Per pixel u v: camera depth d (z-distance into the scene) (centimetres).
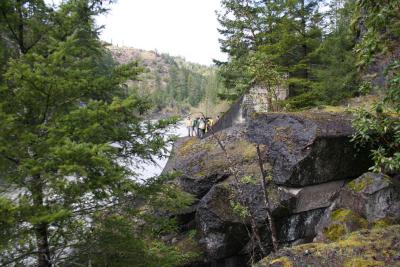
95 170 495
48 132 505
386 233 446
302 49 1588
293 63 1590
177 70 11425
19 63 453
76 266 576
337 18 1599
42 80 455
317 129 836
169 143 616
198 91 8319
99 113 481
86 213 571
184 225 1008
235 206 768
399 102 512
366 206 698
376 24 489
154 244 661
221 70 1794
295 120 896
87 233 589
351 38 1337
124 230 589
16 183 475
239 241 870
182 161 1105
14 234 489
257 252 863
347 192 751
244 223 805
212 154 1073
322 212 866
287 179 846
